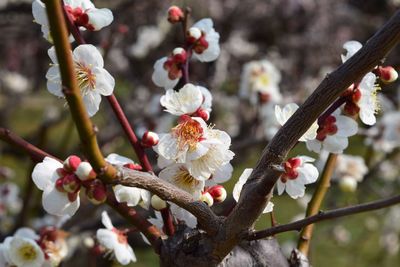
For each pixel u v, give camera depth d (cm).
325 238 168
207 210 48
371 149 97
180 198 48
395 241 175
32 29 127
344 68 47
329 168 56
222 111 142
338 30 176
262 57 168
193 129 50
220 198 51
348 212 48
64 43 44
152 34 150
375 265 174
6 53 197
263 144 105
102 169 45
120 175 46
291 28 172
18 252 56
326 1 174
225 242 48
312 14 174
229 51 157
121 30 92
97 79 50
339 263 169
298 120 47
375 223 178
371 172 103
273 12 168
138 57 153
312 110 47
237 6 163
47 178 48
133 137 51
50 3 43
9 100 184
